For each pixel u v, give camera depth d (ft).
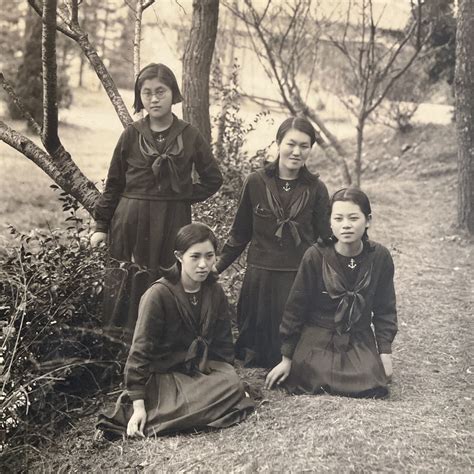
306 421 10.25
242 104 39.58
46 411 11.38
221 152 18.71
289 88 25.55
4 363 10.93
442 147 33.91
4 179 30.94
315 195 12.55
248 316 12.92
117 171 12.22
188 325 10.79
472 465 9.00
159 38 35.96
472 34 22.48
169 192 12.03
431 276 18.98
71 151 34.65
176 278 10.87
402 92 36.35
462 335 14.42
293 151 12.07
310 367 11.43
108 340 12.34
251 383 12.05
